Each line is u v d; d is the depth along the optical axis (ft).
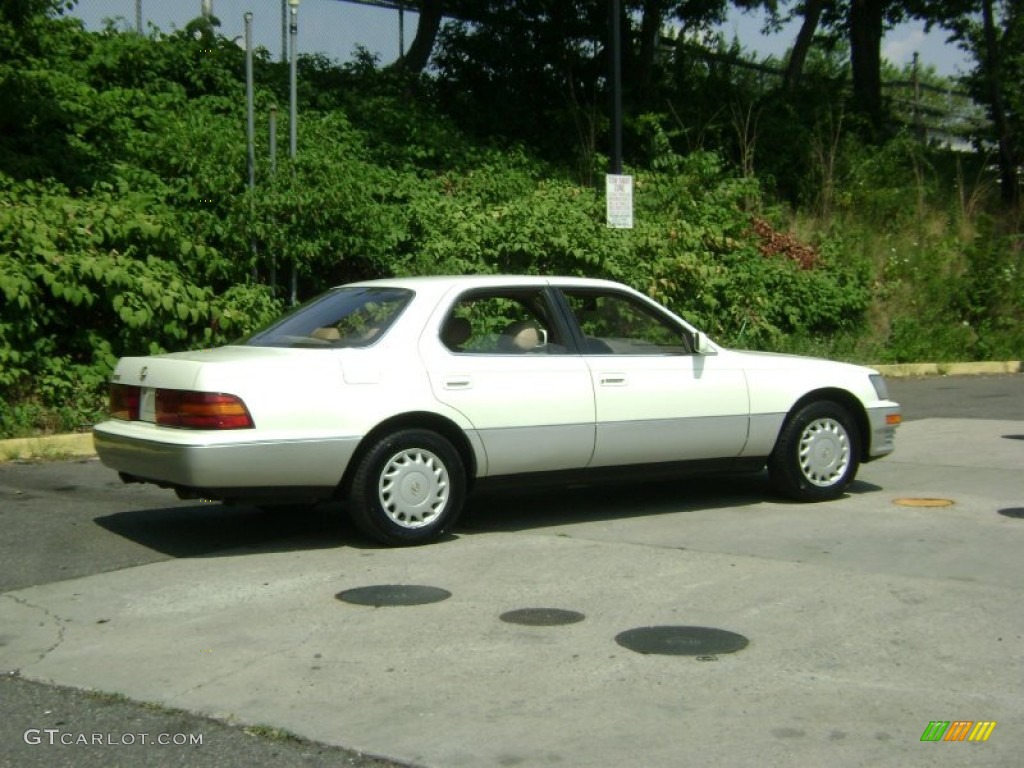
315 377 23.34
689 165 66.80
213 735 14.71
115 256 40.22
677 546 24.48
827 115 83.51
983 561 22.95
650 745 14.20
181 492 23.54
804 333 62.34
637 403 26.61
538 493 30.91
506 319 26.14
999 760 13.78
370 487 23.90
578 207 55.67
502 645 17.98
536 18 77.71
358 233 47.37
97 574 22.39
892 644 17.94
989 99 98.27
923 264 71.82
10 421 36.65
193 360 23.72
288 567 22.89
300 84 63.41
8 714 15.46
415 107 67.10
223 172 45.85
